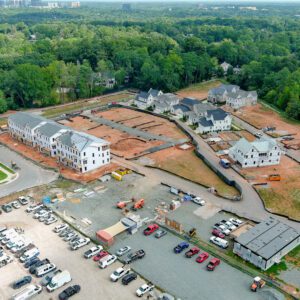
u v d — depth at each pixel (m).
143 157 131.50
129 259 78.56
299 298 69.06
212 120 157.00
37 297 69.81
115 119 173.25
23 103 194.38
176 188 109.25
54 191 108.00
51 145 130.75
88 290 71.38
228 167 122.25
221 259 80.12
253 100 199.88
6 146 143.50
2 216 95.56
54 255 81.19
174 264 78.69
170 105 182.75
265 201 102.56
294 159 130.00
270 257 76.12
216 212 97.12
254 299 69.38
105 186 110.75
